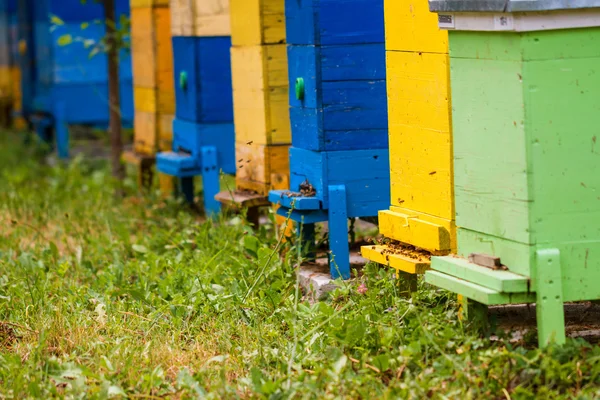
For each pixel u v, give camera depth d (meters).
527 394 3.85
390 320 4.73
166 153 8.84
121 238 7.48
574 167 4.08
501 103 4.15
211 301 5.49
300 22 6.05
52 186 10.71
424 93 4.84
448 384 4.00
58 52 12.30
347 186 6.04
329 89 5.95
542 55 4.00
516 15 3.95
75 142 14.06
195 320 5.29
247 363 4.62
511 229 4.18
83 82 12.45
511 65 4.07
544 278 4.07
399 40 5.00
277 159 7.02
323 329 4.85
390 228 5.19
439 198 4.82
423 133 4.89
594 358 4.06
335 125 5.99
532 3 3.89
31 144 14.14
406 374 4.14
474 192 4.40
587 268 4.15
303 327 4.89
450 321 4.57
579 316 4.85
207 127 8.30
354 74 5.95
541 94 4.02
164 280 5.91
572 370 4.00
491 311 4.82
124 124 12.75
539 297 4.09
